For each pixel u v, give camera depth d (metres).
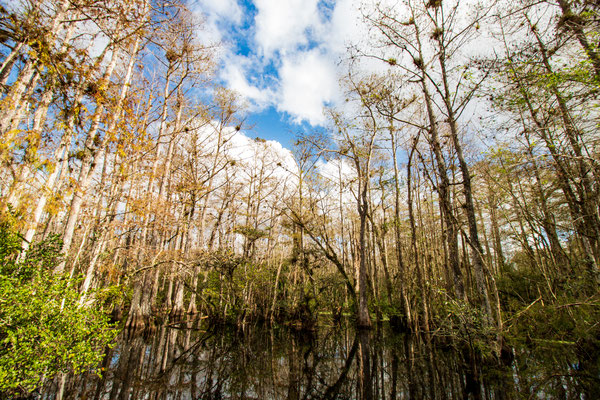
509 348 9.14
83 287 8.98
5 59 6.51
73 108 7.19
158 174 14.63
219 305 18.80
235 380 8.32
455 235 11.61
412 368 9.70
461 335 9.97
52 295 5.00
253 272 18.72
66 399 6.41
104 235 9.93
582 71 6.87
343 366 10.09
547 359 9.23
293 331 17.59
